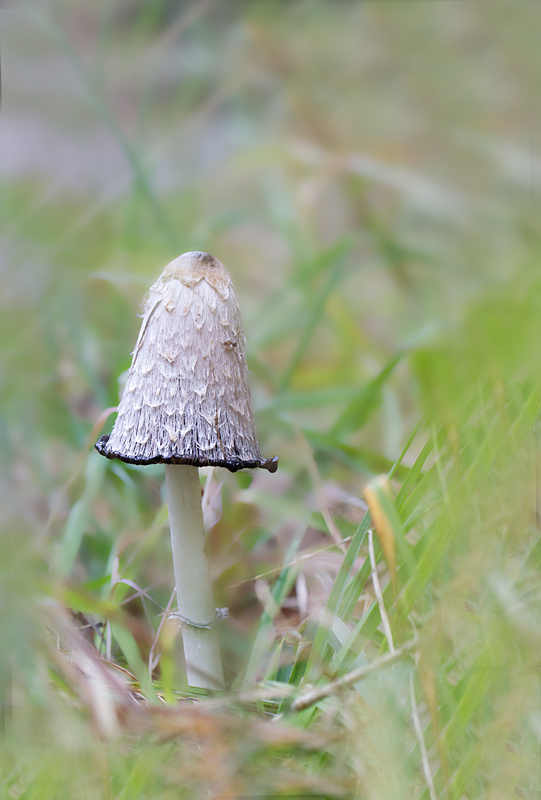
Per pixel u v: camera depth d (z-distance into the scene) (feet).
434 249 4.25
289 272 4.75
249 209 5.16
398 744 2.84
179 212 5.00
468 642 2.89
